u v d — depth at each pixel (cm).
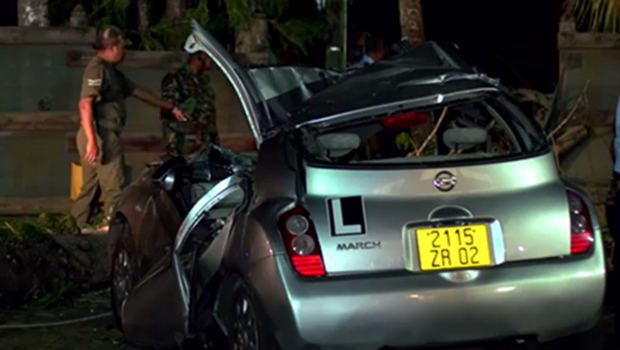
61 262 831
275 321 499
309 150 538
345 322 491
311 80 588
